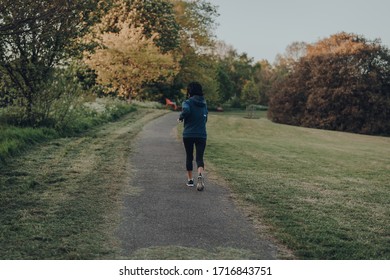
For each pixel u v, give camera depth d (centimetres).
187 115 805
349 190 893
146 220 612
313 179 991
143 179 870
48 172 864
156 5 4338
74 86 1488
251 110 6256
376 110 4659
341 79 4806
